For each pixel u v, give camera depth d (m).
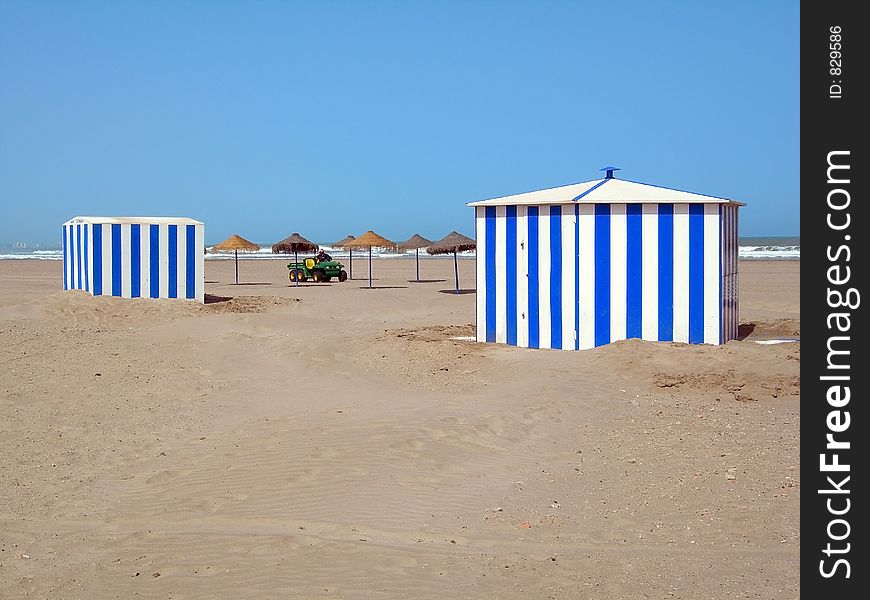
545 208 15.52
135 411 11.19
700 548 6.48
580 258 15.27
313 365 14.24
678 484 8.04
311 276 40.47
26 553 6.48
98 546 6.62
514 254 15.93
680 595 5.57
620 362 13.55
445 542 6.64
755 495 7.68
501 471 8.49
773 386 12.23
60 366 14.07
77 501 7.74
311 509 7.38
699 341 14.89
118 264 23.92
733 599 5.50
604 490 7.91
